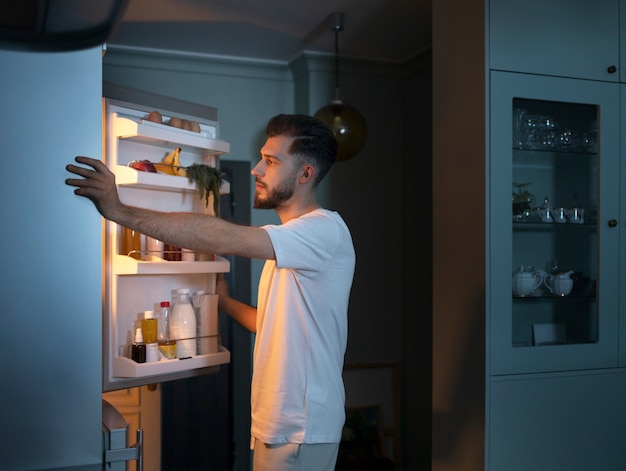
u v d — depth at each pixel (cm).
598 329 249
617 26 253
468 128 244
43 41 64
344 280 176
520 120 240
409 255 388
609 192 251
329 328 175
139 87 361
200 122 225
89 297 132
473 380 240
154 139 197
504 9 236
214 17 310
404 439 391
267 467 172
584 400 246
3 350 125
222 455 392
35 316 128
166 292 209
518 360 237
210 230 149
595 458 247
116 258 187
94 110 132
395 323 392
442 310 264
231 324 401
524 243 243
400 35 337
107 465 140
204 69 371
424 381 371
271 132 181
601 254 250
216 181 209
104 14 59
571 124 248
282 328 173
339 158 331
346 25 322
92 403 132
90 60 131
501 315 235
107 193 132
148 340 192
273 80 386
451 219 256
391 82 388
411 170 384
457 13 251
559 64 243
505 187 236
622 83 253
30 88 127
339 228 175
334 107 324
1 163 125
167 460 376
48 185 128
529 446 238
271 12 303
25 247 127
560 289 246
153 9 299
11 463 126
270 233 158
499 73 235
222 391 393
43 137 128
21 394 127
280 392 171
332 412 173
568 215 248
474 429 239
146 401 357
